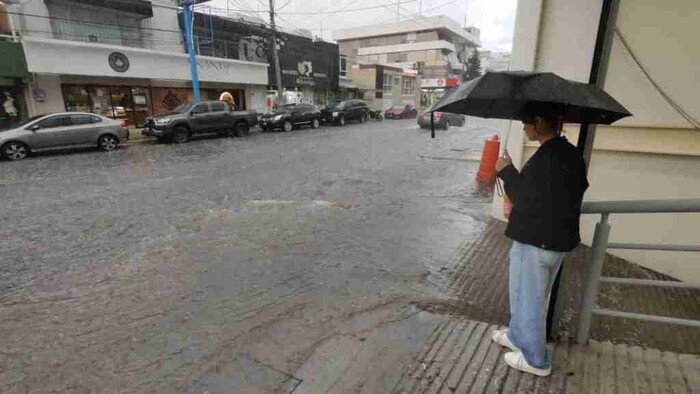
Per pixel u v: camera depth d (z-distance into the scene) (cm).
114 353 275
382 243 489
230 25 2153
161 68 1802
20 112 1495
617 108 174
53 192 753
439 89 4900
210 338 291
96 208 644
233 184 821
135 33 1809
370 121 2908
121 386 243
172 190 768
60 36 1585
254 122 1816
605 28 203
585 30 438
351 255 451
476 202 686
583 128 214
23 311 333
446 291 365
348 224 562
